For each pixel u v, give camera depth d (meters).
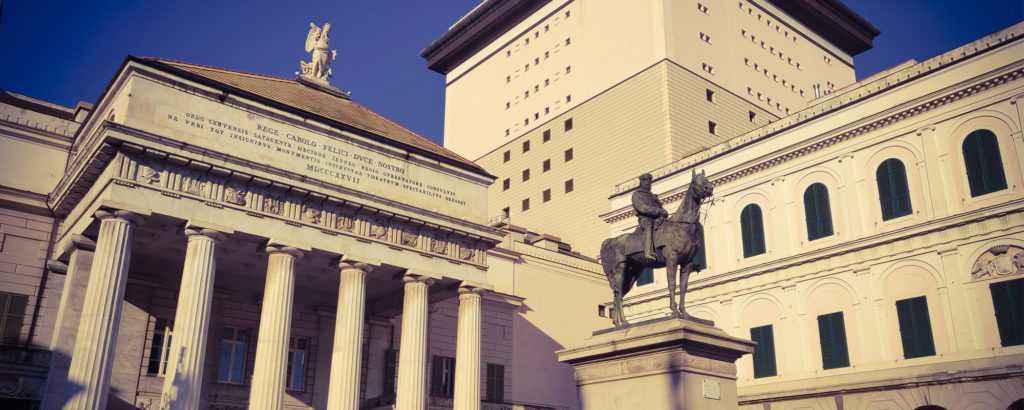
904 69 42.53
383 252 37.84
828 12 84.50
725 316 47.84
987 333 36.53
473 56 94.06
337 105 44.22
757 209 47.97
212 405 38.56
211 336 39.53
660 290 51.97
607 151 71.06
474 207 43.34
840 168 44.25
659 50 68.88
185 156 31.98
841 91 47.03
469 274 41.12
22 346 33.12
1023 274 35.91
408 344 37.78
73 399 27.28
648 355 16.23
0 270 34.12
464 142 90.69
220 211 32.81
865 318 41.19
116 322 29.05
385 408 42.28
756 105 75.12
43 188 36.50
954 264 38.44
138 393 35.69
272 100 36.53
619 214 56.44
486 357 50.81
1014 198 36.88
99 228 31.55
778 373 44.16
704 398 15.56
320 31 47.59
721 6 76.00
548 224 75.25
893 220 41.31
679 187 52.34
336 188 36.31
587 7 78.88
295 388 41.94
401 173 40.75
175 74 33.94
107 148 30.61
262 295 41.81
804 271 44.47
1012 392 34.72
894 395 38.66
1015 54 37.78
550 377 54.62
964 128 39.50
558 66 80.44
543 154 78.69
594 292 59.94
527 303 54.97
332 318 44.31
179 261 38.03
